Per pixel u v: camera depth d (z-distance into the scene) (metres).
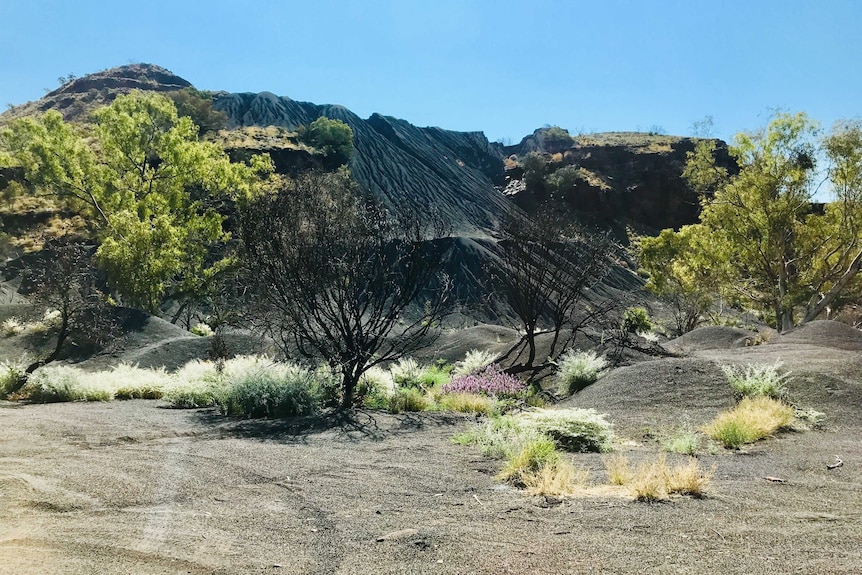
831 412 8.45
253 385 9.73
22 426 7.35
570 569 2.83
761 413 7.72
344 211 10.45
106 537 3.28
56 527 3.44
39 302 17.19
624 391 10.21
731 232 32.47
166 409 10.42
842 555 2.96
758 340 21.30
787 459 5.89
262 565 2.93
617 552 3.06
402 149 119.50
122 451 5.94
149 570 2.82
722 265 32.88
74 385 12.84
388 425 8.45
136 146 38.34
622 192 94.81
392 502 4.24
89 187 38.03
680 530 3.42
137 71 164.62
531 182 100.25
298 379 10.08
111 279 30.16
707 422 8.16
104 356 20.44
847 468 5.31
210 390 11.33
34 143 36.41
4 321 23.14
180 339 21.03
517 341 18.75
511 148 158.25
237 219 10.92
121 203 36.22
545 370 15.52
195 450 6.14
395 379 13.28
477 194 101.44
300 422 8.61
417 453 6.31
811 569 2.76
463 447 6.73
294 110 124.81
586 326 17.59
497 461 5.86
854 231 29.91
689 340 23.84
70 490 4.25
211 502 4.14
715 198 34.34
